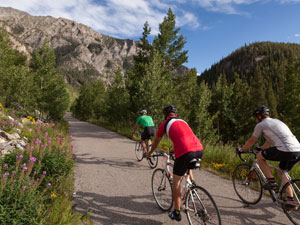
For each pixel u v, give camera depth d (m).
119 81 27.33
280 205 3.62
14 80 17.06
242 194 4.47
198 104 19.02
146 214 3.77
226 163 7.50
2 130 7.54
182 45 24.36
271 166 3.75
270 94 83.06
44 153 4.81
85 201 4.22
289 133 3.53
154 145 3.71
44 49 21.17
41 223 2.69
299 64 33.38
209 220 2.86
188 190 3.30
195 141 3.21
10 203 2.79
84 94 49.66
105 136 15.39
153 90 16.95
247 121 25.77
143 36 23.66
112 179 5.63
